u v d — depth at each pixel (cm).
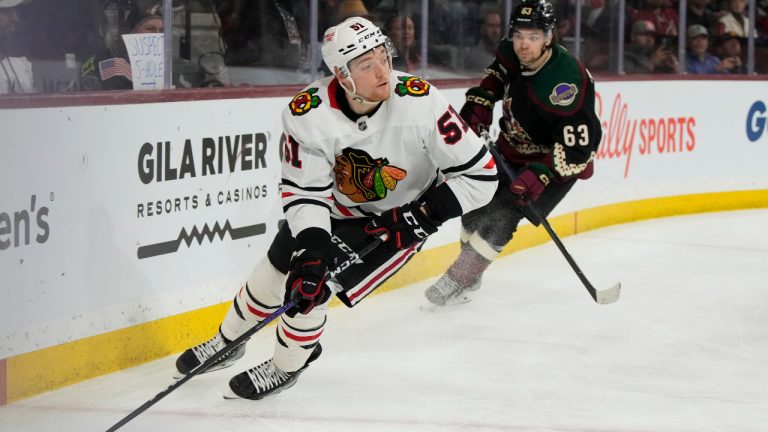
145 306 725
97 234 680
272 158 837
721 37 1488
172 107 731
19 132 618
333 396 658
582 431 601
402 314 881
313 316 595
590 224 1309
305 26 945
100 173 678
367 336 809
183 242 754
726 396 668
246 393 632
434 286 891
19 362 636
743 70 1517
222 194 786
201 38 838
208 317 785
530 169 809
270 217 842
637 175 1372
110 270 694
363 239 583
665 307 912
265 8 895
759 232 1307
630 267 1090
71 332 669
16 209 621
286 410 629
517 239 1170
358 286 584
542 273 1058
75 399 645
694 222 1381
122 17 746
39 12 685
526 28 784
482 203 564
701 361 748
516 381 698
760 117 1508
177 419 611
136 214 710
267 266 625
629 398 663
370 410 632
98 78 734
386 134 541
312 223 544
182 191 748
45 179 639
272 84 920
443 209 551
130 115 697
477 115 867
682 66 1433
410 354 760
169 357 746
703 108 1444
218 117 775
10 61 670
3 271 617
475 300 936
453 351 770
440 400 655
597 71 1324
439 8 1120
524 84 820
